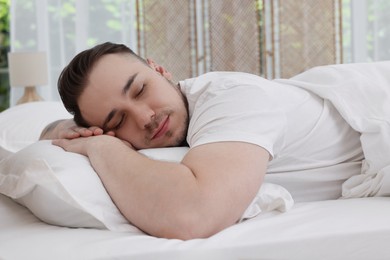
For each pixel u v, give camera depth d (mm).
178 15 4141
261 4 4258
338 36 4301
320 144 1361
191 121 1258
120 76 1273
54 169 1137
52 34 4008
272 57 4168
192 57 4211
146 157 1153
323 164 1357
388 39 4281
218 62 4188
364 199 1248
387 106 1361
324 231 996
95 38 4078
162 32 4129
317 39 4215
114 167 1134
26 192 1145
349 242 990
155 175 1067
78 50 4023
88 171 1142
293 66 4219
